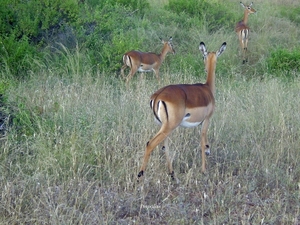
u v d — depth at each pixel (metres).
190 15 30.55
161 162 12.57
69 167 11.70
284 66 23.19
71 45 22.66
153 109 11.69
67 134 12.78
